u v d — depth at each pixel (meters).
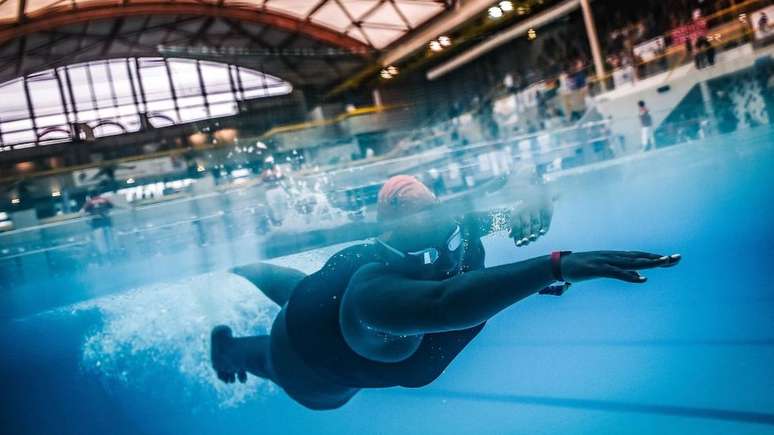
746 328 2.78
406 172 9.65
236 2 26.08
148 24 25.62
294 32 27.48
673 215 3.97
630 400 2.38
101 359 3.29
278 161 14.31
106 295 3.08
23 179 10.40
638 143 8.20
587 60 20.50
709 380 2.40
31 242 3.79
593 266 1.54
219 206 4.83
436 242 2.00
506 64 24.38
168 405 3.42
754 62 12.57
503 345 3.30
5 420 3.37
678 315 3.07
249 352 2.64
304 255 2.89
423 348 2.19
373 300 1.84
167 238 3.52
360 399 3.28
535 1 21.39
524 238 2.05
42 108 25.20
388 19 26.08
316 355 2.15
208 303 3.12
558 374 2.79
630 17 18.36
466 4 22.84
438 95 27.64
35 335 3.20
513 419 2.46
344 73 28.00
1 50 23.47
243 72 27.62
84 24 24.31
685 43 14.36
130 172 11.29
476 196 2.12
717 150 4.07
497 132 22.67
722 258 3.58
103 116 25.70
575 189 3.82
